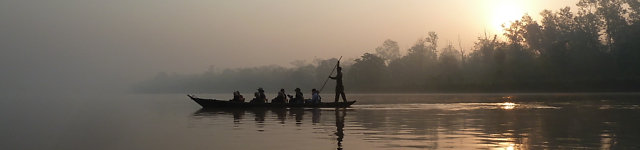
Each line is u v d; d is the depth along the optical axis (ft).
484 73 281.54
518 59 262.67
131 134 36.52
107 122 48.39
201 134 35.94
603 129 37.65
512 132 35.83
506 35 280.10
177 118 53.31
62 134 37.27
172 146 29.78
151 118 53.67
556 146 28.58
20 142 32.68
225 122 46.98
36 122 49.34
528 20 276.62
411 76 314.35
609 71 234.79
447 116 53.42
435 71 309.42
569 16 269.64
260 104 76.38
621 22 242.78
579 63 246.88
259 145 29.76
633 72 223.92
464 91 261.44
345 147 28.66
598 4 256.32
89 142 32.19
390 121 46.57
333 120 48.47
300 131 37.58
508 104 85.87
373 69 303.68
